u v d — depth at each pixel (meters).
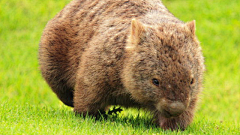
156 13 11.01
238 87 21.03
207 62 23.61
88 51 10.63
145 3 11.37
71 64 11.91
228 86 20.98
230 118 17.00
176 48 9.16
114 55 9.95
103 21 11.21
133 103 10.90
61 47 12.14
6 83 20.52
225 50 24.73
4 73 21.55
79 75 10.77
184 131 10.32
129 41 9.72
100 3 11.76
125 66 9.70
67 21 12.20
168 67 8.97
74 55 11.70
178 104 8.84
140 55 9.38
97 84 10.32
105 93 10.44
